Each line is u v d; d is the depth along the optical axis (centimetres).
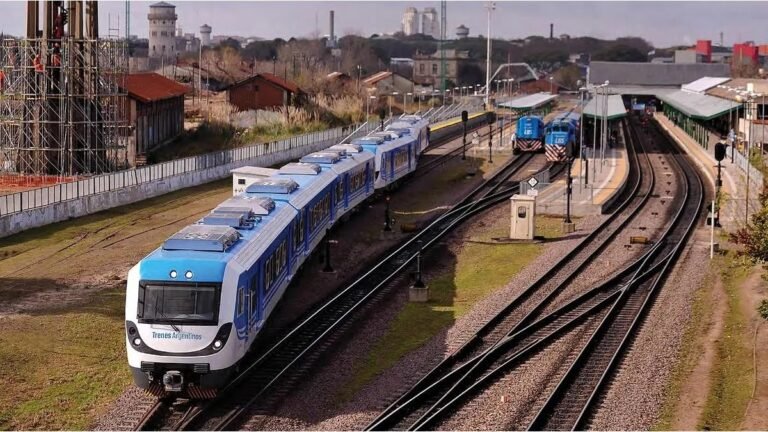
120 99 6894
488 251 4088
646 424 2130
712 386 2392
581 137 6175
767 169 3991
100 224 4572
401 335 2848
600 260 3884
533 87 19188
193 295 2192
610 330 2902
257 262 2469
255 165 6844
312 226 3628
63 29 6328
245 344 2325
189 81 13112
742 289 3350
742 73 17062
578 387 2366
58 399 2234
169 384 2170
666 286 3459
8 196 4334
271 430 2070
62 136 6050
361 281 3466
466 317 3008
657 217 4900
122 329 2811
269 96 10431
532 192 4450
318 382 2397
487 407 2217
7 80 6203
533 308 3111
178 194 5619
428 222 4734
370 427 2036
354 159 4766
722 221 4662
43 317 2869
